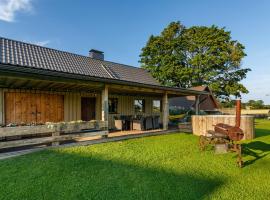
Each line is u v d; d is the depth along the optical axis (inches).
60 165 208.2
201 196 152.3
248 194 156.6
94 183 169.8
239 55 1210.0
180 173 199.2
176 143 345.7
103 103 348.2
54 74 258.5
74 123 301.6
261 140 400.5
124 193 154.0
